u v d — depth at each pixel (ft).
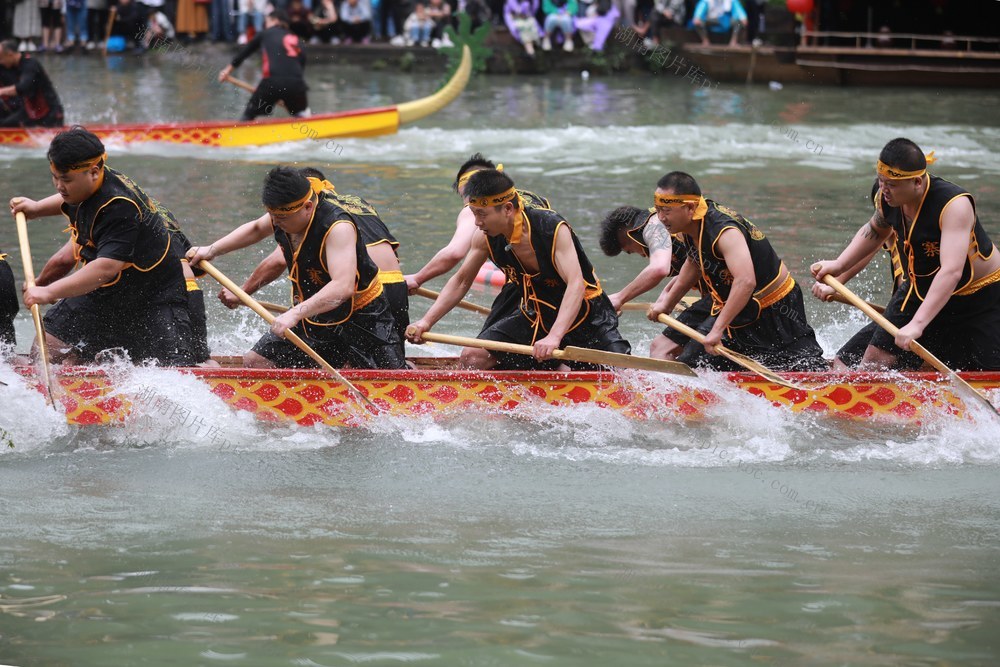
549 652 31.24
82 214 47.11
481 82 196.54
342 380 47.75
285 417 48.24
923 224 47.96
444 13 214.90
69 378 47.26
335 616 33.17
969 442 48.78
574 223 92.07
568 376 49.16
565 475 45.24
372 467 45.62
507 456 47.03
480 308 58.75
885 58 195.31
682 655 31.07
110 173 47.06
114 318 49.52
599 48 209.56
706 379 49.55
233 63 127.65
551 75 208.23
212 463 45.65
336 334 50.08
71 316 50.03
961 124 152.76
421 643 31.63
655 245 53.72
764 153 128.77
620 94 183.32
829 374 49.47
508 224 47.65
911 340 47.24
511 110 163.02
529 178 112.68
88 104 155.84
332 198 50.06
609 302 51.88
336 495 42.83
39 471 44.45
